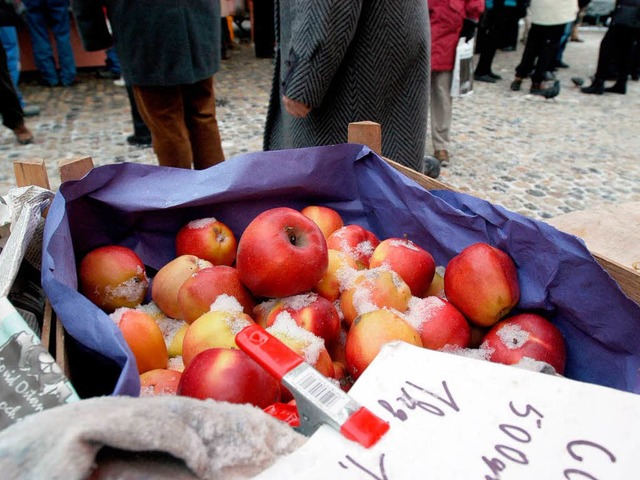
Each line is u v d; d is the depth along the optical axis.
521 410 0.65
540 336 1.06
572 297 1.05
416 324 1.10
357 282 1.15
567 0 6.13
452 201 1.29
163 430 0.54
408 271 1.21
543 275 1.10
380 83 1.94
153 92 2.91
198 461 0.55
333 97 2.01
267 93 6.68
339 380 1.06
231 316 1.03
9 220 1.17
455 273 1.16
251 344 0.69
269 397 0.87
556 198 3.99
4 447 0.53
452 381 0.69
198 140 3.48
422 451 0.60
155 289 1.24
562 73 8.16
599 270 1.00
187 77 2.89
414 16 1.88
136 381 0.69
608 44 6.68
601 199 3.97
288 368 0.66
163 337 1.12
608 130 5.56
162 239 1.39
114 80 7.25
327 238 1.38
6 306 0.83
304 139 2.16
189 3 2.80
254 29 8.49
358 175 1.46
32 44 6.73
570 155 4.84
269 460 0.59
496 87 7.25
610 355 1.05
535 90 6.85
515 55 9.35
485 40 7.32
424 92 2.06
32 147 4.83
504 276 1.09
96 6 2.82
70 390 0.70
